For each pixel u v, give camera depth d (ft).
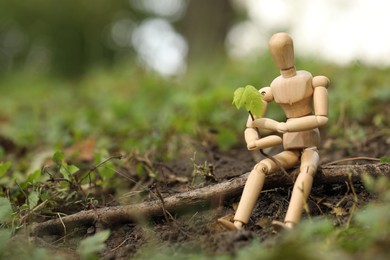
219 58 9.21
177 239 2.82
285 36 2.77
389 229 2.50
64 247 2.90
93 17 16.84
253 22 11.46
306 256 2.33
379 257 2.39
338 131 4.16
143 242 2.85
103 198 3.24
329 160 3.64
